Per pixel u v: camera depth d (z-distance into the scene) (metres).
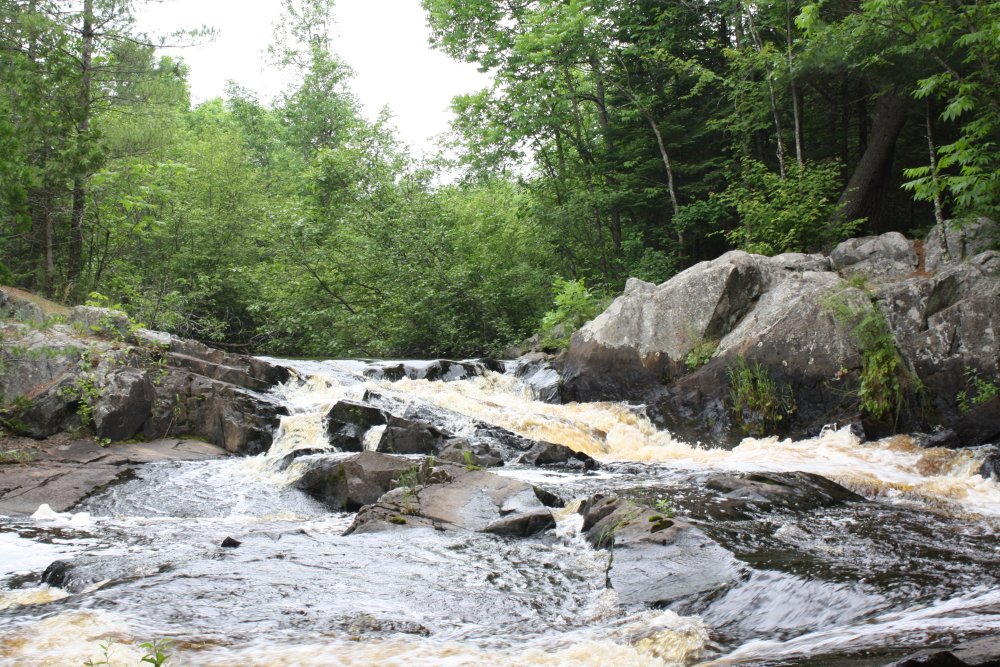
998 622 4.37
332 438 12.10
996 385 12.64
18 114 18.55
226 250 29.20
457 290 24.95
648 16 23.89
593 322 17.12
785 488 9.46
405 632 5.20
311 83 39.66
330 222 26.27
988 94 13.80
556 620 5.63
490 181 29.39
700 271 15.92
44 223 20.17
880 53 16.34
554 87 24.56
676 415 15.04
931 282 13.93
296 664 4.46
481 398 16.05
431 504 8.56
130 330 13.63
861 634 4.56
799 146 19.66
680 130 23.91
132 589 5.87
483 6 24.38
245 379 13.97
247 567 6.57
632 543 6.93
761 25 20.94
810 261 16.34
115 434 12.00
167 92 22.64
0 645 4.68
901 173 22.20
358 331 25.44
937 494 9.94
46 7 19.45
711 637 5.14
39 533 8.34
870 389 13.28
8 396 11.84
